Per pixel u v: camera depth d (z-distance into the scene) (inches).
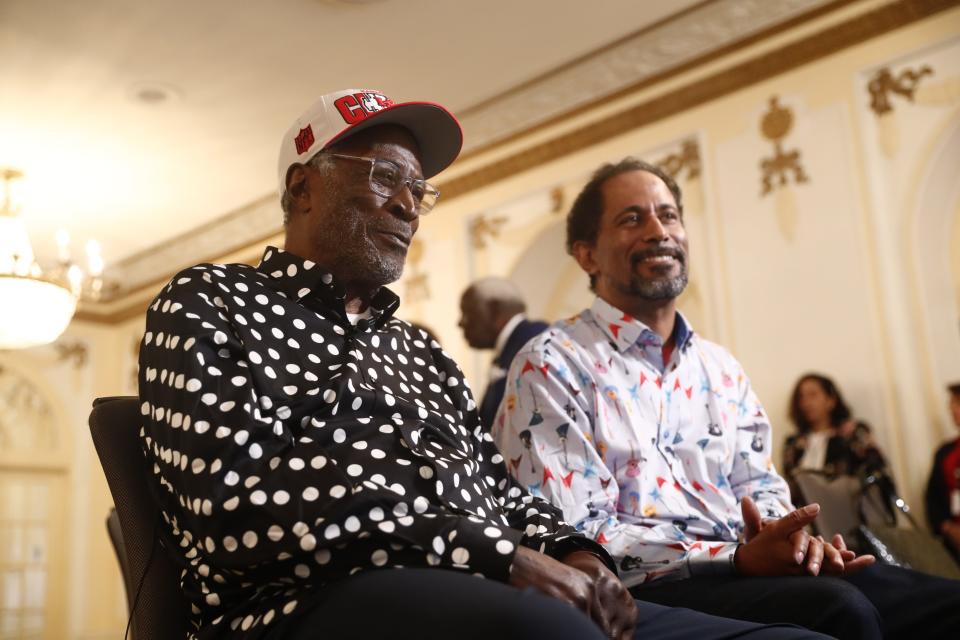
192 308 53.8
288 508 46.9
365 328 64.9
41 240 345.1
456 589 42.5
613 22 217.0
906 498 181.0
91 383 399.5
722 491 81.1
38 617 376.5
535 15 211.8
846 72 204.2
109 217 326.0
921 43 193.6
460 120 261.4
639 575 70.2
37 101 241.6
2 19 203.9
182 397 50.2
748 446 85.6
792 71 212.4
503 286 185.0
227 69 228.4
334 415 55.4
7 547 374.9
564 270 270.5
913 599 68.1
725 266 215.6
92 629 383.2
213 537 47.3
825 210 202.1
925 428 183.5
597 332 84.6
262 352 54.9
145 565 55.0
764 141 213.9
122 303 397.1
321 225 64.8
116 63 224.4
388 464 54.1
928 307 188.1
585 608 47.0
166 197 308.3
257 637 46.8
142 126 256.8
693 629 53.2
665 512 76.3
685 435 81.6
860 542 132.3
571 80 240.8
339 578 46.7
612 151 242.1
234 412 49.8
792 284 204.1
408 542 46.8
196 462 48.4
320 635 44.0
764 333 206.5
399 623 42.0
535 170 259.1
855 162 199.6
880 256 192.5
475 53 226.4
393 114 67.6
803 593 62.2
